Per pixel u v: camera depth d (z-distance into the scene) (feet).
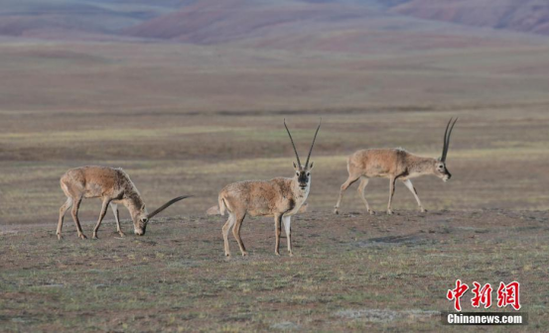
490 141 289.12
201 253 89.97
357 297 69.41
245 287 73.00
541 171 226.79
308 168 85.81
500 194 191.62
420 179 214.69
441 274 79.15
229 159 246.47
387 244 99.30
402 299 69.41
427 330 59.93
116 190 97.76
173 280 75.92
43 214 152.56
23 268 80.89
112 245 93.71
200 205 169.37
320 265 83.61
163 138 280.31
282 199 86.38
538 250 94.73
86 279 75.77
